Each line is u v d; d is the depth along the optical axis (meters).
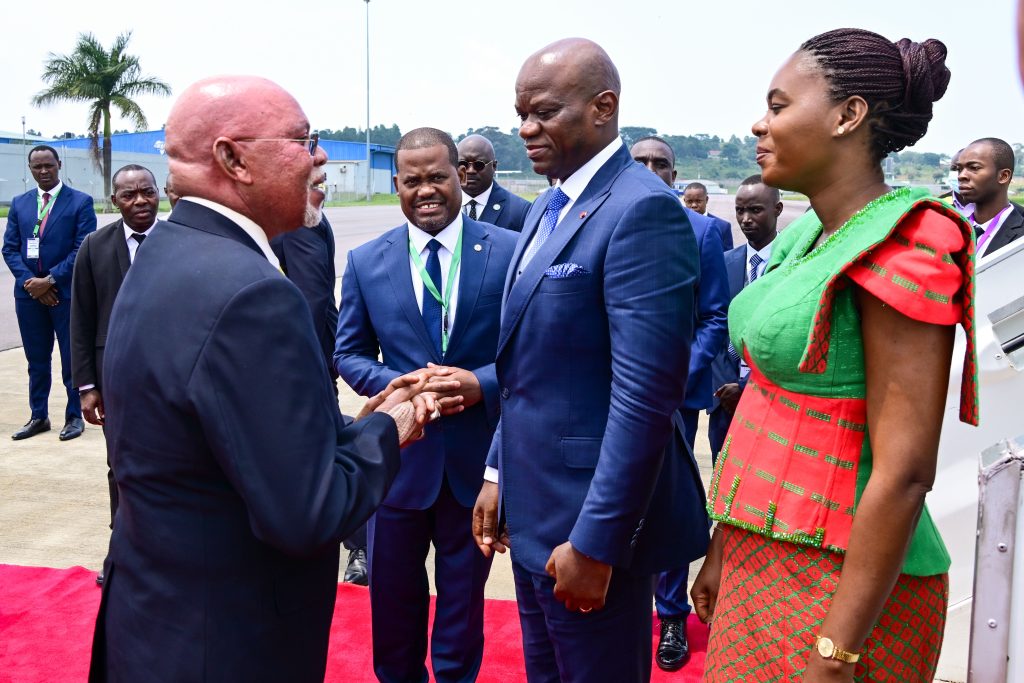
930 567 1.64
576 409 2.13
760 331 1.60
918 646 1.66
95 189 38.06
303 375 1.64
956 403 2.90
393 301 2.97
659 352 1.94
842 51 1.55
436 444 2.88
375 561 2.95
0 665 3.17
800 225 1.85
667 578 3.29
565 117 2.06
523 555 2.22
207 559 1.67
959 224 1.46
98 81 30.36
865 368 1.53
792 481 1.59
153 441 1.65
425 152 2.90
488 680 3.13
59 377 8.07
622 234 1.98
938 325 1.45
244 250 1.71
